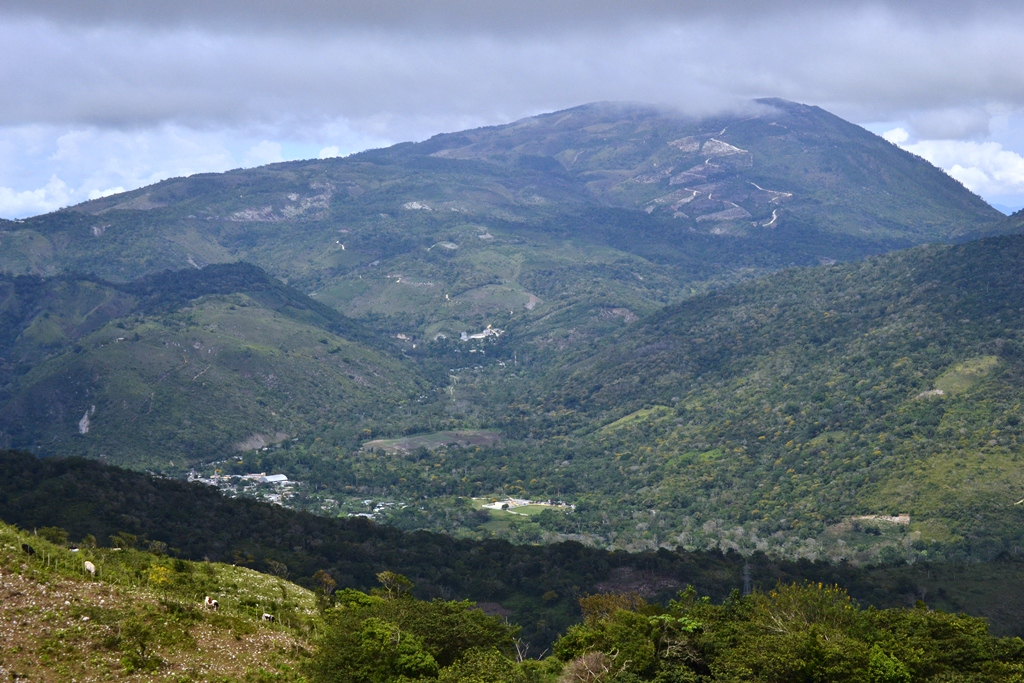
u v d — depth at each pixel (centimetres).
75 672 4691
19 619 4956
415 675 5428
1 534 5872
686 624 6238
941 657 5831
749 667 5597
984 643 6019
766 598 7312
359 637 5653
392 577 8094
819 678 5453
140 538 10738
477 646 5934
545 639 10381
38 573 5462
